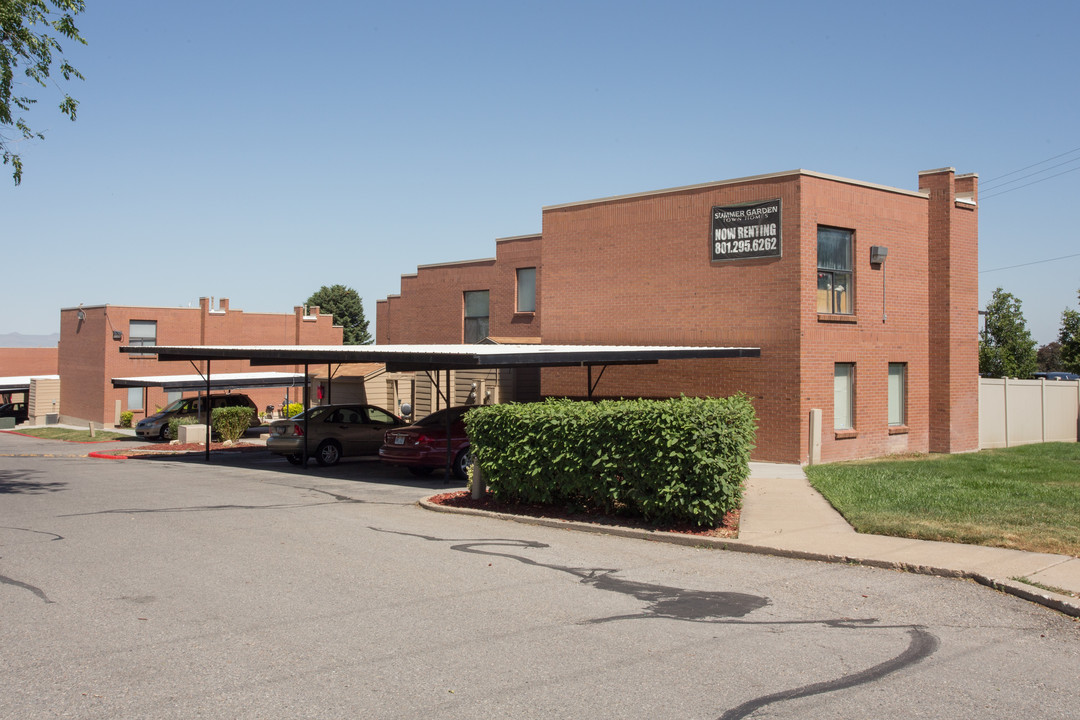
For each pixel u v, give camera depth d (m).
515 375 27.56
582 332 23.98
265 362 24.62
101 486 17.84
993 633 6.98
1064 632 7.01
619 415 12.08
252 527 12.16
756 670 6.09
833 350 20.05
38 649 6.57
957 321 22.34
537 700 5.52
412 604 7.88
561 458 12.66
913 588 8.48
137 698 5.56
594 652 6.49
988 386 24.14
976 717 5.24
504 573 9.19
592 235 23.77
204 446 30.80
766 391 19.92
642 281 22.58
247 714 5.30
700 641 6.77
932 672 6.04
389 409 34.75
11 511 13.95
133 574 9.06
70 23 16.23
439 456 18.83
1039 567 8.84
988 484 14.58
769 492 14.71
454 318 34.72
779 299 19.73
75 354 50.44
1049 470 16.83
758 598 8.12
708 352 18.64
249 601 7.95
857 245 20.67
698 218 21.38
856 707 5.39
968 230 22.75
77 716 5.28
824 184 19.95
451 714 5.29
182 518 13.04
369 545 10.77
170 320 48.72
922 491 13.85
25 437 44.09
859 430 20.66
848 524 11.62
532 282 31.42
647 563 9.73
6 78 15.73
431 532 11.80
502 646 6.63
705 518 11.39
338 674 6.01
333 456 23.09
